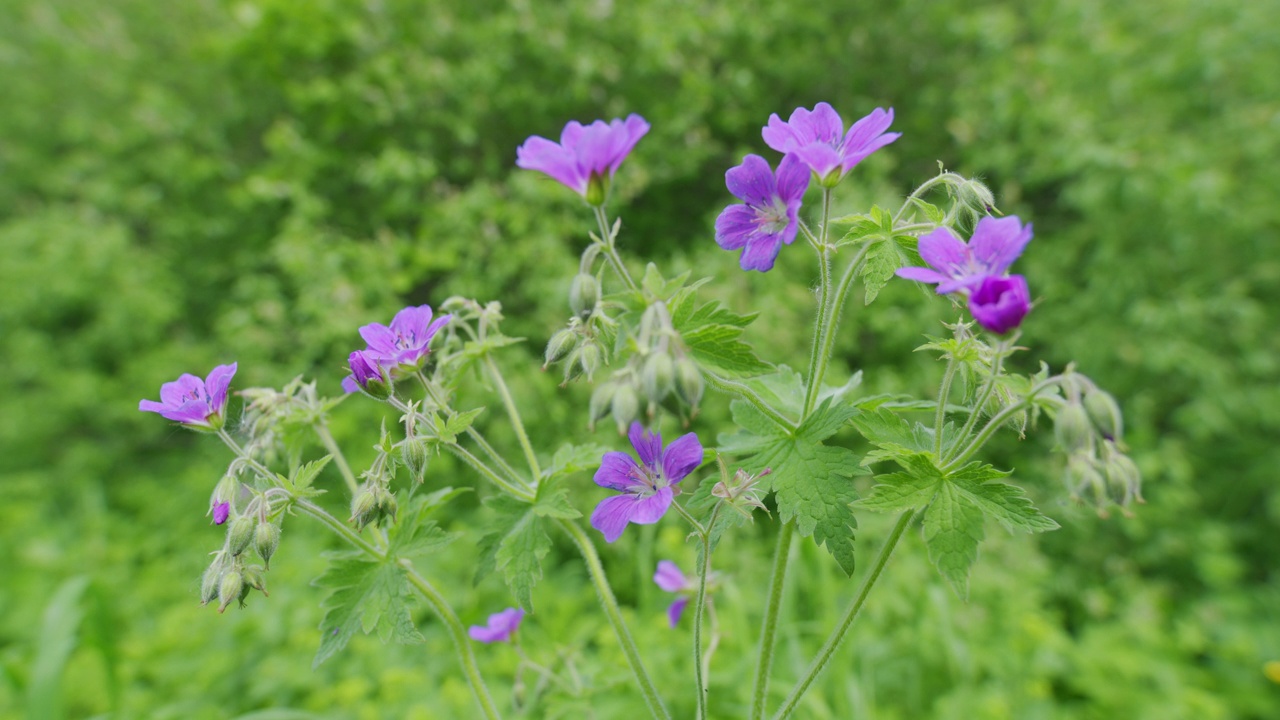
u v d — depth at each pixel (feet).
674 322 5.27
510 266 24.18
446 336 7.14
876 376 23.68
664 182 28.14
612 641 12.59
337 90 28.55
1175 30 26.16
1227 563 19.70
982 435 5.13
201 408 6.28
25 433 31.22
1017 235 4.69
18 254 32.24
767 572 15.61
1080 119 24.99
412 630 5.82
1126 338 24.32
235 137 36.50
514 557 6.03
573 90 28.12
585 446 6.52
